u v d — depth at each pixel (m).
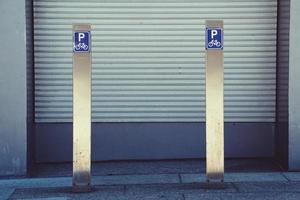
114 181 8.79
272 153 10.25
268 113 10.19
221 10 10.06
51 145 10.16
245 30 10.07
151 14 10.05
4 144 9.25
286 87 9.41
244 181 8.64
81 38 7.72
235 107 10.18
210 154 8.02
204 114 10.16
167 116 10.17
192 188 8.20
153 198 7.62
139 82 10.11
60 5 9.95
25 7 9.17
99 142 10.19
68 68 10.03
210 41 7.83
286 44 9.41
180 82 10.12
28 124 9.41
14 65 9.18
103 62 10.07
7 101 9.21
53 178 9.16
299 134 9.28
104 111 10.13
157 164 10.05
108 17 10.02
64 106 10.09
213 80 7.86
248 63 10.12
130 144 10.21
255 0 10.05
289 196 7.69
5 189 8.36
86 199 7.61
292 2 9.16
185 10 10.05
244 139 10.23
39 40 9.95
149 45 10.08
